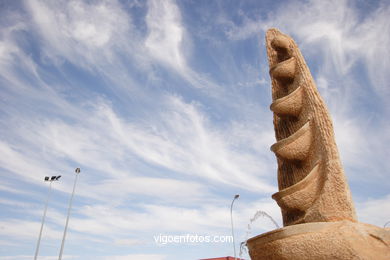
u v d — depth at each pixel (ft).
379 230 21.56
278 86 34.76
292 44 33.58
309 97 29.68
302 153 28.02
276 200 27.58
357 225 21.52
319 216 24.39
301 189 25.79
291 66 32.27
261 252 23.35
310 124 28.58
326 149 26.30
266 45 38.04
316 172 26.30
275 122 34.47
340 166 25.27
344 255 20.15
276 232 22.31
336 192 24.48
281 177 31.37
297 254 21.18
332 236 20.72
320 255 20.61
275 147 28.99
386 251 20.67
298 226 21.66
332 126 27.14
